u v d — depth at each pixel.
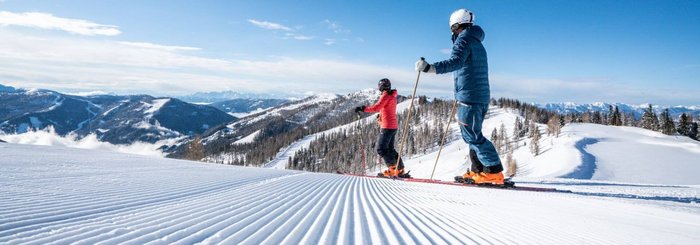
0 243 1.43
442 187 5.46
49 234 1.62
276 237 1.90
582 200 3.82
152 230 1.85
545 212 3.02
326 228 2.21
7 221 1.79
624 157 55.44
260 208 2.82
